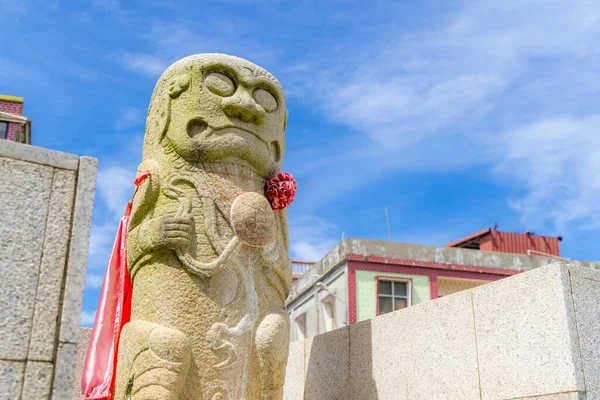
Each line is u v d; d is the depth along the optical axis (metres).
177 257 3.80
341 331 5.18
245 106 4.12
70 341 2.34
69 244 2.46
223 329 3.70
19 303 2.32
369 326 4.81
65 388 2.27
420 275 14.98
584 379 3.09
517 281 3.53
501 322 3.59
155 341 3.55
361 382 4.77
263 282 4.00
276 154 4.44
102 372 3.89
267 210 4.05
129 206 4.32
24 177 2.47
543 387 3.24
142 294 3.85
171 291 3.73
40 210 2.46
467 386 3.75
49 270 2.40
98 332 3.98
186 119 4.07
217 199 3.96
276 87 4.43
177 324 3.66
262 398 3.74
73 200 2.53
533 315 3.38
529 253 17.45
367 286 14.48
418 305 4.31
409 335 4.34
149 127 4.38
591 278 3.33
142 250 3.88
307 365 5.68
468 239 18.56
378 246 14.99
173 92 4.16
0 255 2.35
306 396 5.61
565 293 3.23
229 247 3.86
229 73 4.25
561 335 3.19
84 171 2.58
